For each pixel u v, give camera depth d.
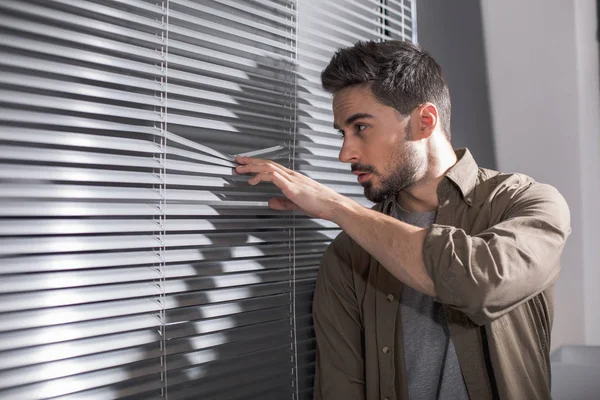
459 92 2.15
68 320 1.06
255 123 1.43
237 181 1.38
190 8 1.31
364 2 1.90
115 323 1.14
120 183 1.21
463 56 2.17
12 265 1.01
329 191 1.31
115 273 1.15
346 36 1.81
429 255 1.15
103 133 1.18
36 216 1.07
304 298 1.57
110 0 1.18
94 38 1.13
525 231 1.21
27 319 1.02
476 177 1.45
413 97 1.35
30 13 1.04
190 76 1.28
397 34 1.90
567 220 1.31
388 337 1.40
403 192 1.49
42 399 1.03
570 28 2.22
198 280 1.30
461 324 1.34
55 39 1.11
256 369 1.43
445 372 1.39
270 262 1.47
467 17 2.18
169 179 1.23
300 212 1.54
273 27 1.52
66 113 1.13
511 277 1.14
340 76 1.35
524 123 2.25
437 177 1.43
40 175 1.04
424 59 1.39
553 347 2.22
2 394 0.99
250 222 1.41
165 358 1.23
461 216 1.42
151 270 1.21
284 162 1.49
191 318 1.26
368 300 1.44
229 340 1.34
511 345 1.33
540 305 1.41
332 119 1.62
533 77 2.25
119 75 1.17
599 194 2.22
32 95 1.05
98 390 1.12
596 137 2.23
